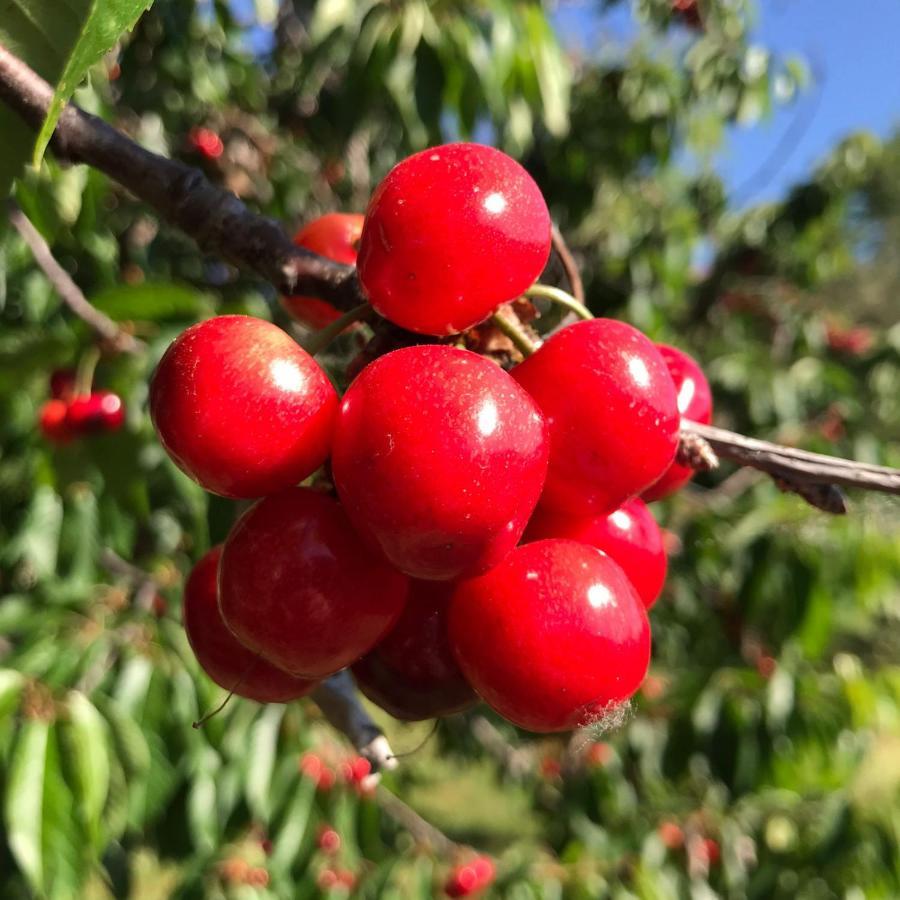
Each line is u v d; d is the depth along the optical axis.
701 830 0.43
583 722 0.10
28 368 0.27
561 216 0.58
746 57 0.57
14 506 0.35
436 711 0.11
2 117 0.12
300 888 0.36
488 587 0.10
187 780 0.31
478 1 0.33
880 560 0.41
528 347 0.11
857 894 0.35
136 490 0.30
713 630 0.50
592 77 0.58
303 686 0.12
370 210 0.10
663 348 0.14
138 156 0.12
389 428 0.09
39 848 0.19
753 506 0.46
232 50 0.44
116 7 0.07
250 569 0.10
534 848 0.48
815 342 0.68
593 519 0.11
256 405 0.09
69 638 0.28
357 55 0.33
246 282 0.40
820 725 0.38
